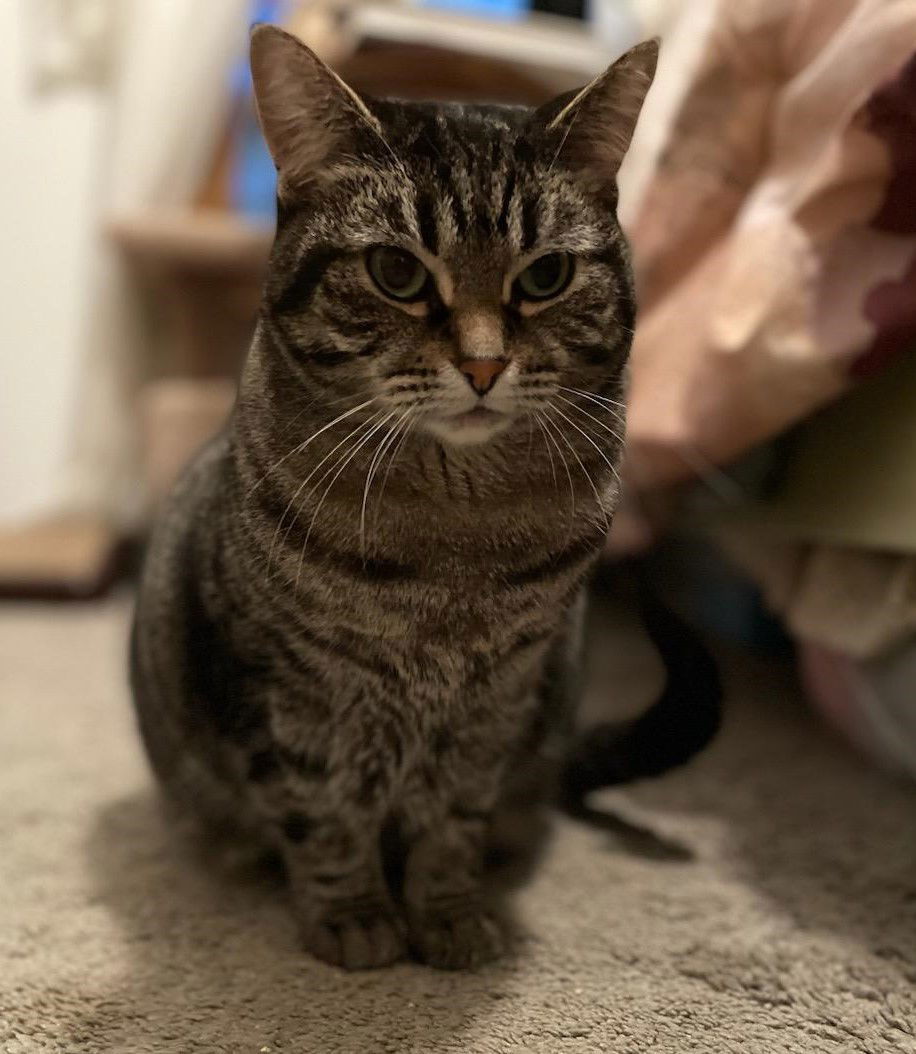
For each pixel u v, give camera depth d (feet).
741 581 5.73
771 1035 2.49
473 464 2.59
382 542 2.55
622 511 4.38
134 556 7.82
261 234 6.77
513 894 3.18
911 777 4.08
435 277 2.46
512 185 2.48
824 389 3.40
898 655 3.69
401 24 5.22
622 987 2.68
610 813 3.68
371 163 2.49
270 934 2.95
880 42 3.13
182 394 6.89
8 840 3.49
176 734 3.18
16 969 2.72
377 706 2.72
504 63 5.50
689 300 3.86
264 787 2.88
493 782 2.97
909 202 3.17
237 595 2.70
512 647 2.72
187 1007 2.56
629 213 4.06
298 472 2.58
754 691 5.23
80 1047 2.39
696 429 3.68
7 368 7.99
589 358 2.64
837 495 3.72
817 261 3.32
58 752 4.28
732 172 3.82
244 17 7.37
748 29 3.62
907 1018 2.57
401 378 2.46
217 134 7.58
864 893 3.21
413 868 3.00
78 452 8.02
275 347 2.64
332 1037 2.44
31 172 7.80
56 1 7.60
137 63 7.30
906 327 3.23
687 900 3.15
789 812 3.83
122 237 6.74
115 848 3.46
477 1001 2.60
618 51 5.75
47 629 6.21
